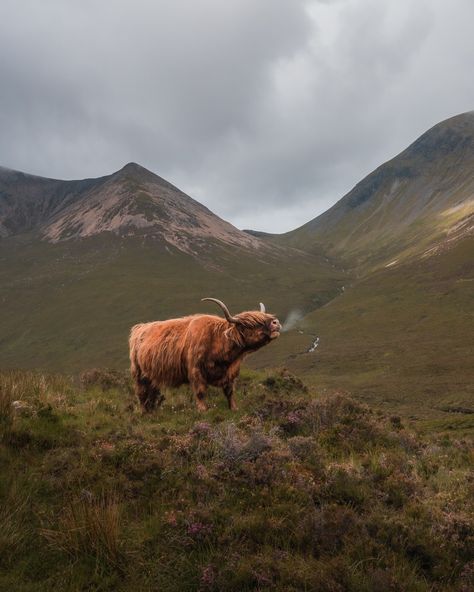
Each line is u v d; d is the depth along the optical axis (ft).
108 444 21.93
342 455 25.22
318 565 15.30
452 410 188.55
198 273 572.92
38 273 574.97
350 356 307.99
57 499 17.98
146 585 14.71
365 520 17.61
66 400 32.01
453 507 19.42
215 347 32.27
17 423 22.68
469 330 337.72
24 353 379.35
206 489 18.80
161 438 23.11
